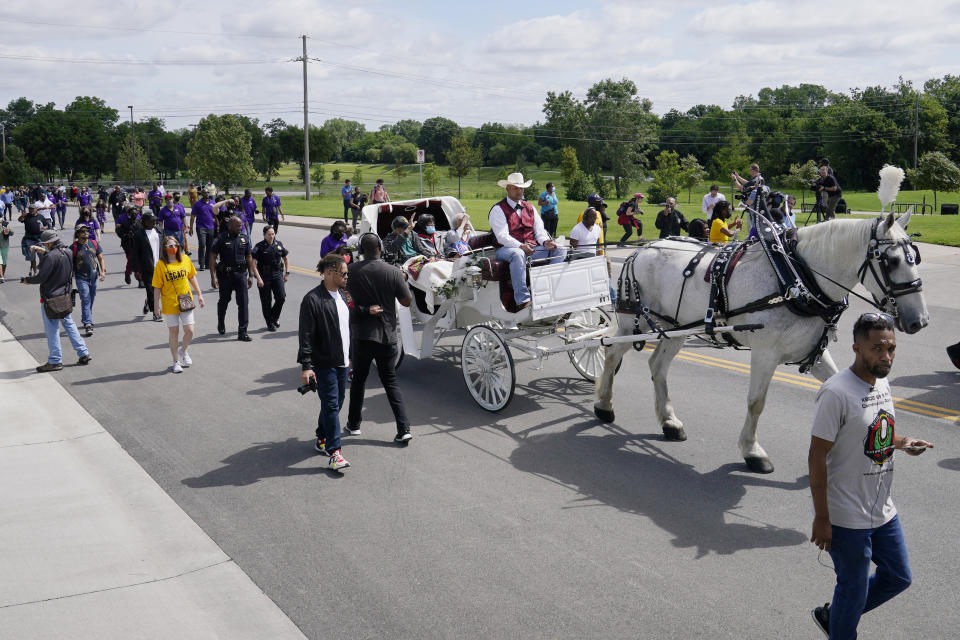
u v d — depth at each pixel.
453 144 103.69
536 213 8.62
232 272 12.08
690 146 134.00
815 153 112.38
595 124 102.75
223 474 6.82
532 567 5.12
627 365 10.35
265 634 4.45
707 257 7.11
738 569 5.06
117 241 28.97
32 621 4.59
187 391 9.45
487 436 7.66
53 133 138.75
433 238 10.32
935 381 9.13
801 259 6.29
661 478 6.55
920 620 4.47
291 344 11.93
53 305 10.35
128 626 4.54
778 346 6.37
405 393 9.19
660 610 4.60
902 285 5.75
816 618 4.17
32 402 9.07
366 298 7.28
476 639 4.35
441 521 5.82
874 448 3.70
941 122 98.00
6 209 45.84
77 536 5.68
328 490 6.43
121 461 7.16
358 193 34.16
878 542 3.90
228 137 87.19
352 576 5.05
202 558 5.34
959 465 6.64
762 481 6.45
